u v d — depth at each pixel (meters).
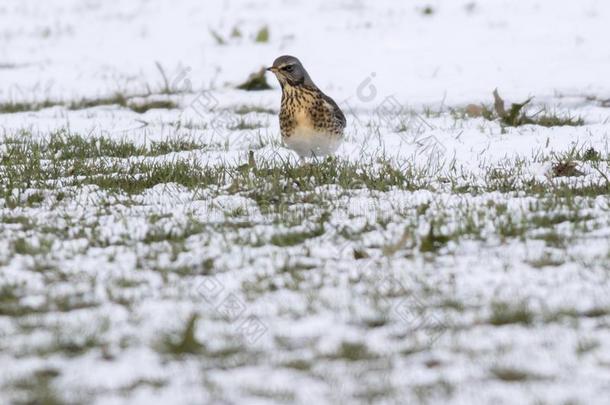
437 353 14.22
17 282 17.31
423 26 51.88
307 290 16.66
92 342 14.70
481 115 33.47
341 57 45.50
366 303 16.06
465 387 13.12
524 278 16.92
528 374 13.44
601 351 14.05
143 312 15.91
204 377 13.62
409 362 13.98
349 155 27.73
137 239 19.69
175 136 31.44
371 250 18.81
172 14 59.84
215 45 50.03
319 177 24.53
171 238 19.75
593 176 24.58
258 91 39.88
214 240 19.59
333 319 15.52
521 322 15.14
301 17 57.22
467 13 54.91
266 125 33.50
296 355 14.29
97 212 21.81
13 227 20.73
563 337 14.57
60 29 56.19
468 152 27.97
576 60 41.94
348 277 17.23
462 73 40.94
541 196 22.08
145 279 17.41
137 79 43.03
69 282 17.30
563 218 20.42
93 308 16.14
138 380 13.59
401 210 21.39
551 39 46.47
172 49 49.62
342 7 60.00
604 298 15.92
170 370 13.91
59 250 19.06
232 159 27.95
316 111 24.98
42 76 44.06
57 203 22.78
